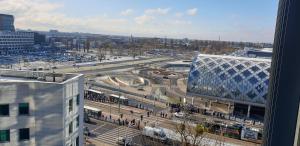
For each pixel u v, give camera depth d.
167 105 96.31
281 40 12.67
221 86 91.25
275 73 12.95
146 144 62.84
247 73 90.56
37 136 38.88
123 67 194.25
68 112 40.59
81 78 44.81
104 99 99.44
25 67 177.62
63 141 39.28
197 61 101.06
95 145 61.97
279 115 12.66
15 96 36.91
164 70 185.50
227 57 101.62
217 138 65.94
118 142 63.94
